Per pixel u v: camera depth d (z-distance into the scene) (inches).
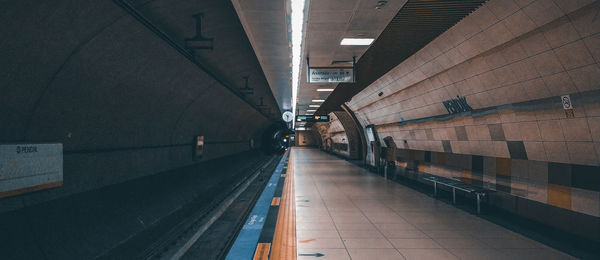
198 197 335.3
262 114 768.3
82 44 129.7
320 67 317.1
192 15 168.9
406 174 489.7
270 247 202.7
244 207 374.0
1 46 101.2
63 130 152.7
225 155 584.1
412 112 404.2
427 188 417.4
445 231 232.2
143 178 239.9
